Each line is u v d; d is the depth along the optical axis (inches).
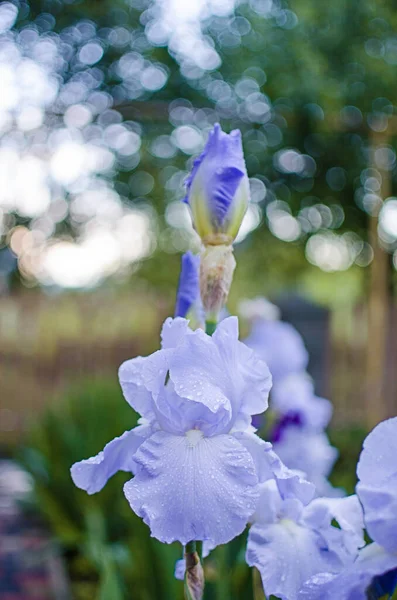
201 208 57.7
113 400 220.1
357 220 311.7
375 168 271.6
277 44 257.3
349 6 251.8
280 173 307.0
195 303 64.8
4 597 180.9
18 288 471.2
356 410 355.9
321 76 248.1
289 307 369.4
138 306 427.2
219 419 48.3
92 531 163.6
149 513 43.9
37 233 389.7
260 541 54.2
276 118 275.1
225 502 44.6
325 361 363.3
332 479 170.1
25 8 323.6
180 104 297.3
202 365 48.6
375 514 47.2
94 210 372.2
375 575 45.6
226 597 74.9
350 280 548.7
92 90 327.6
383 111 263.6
